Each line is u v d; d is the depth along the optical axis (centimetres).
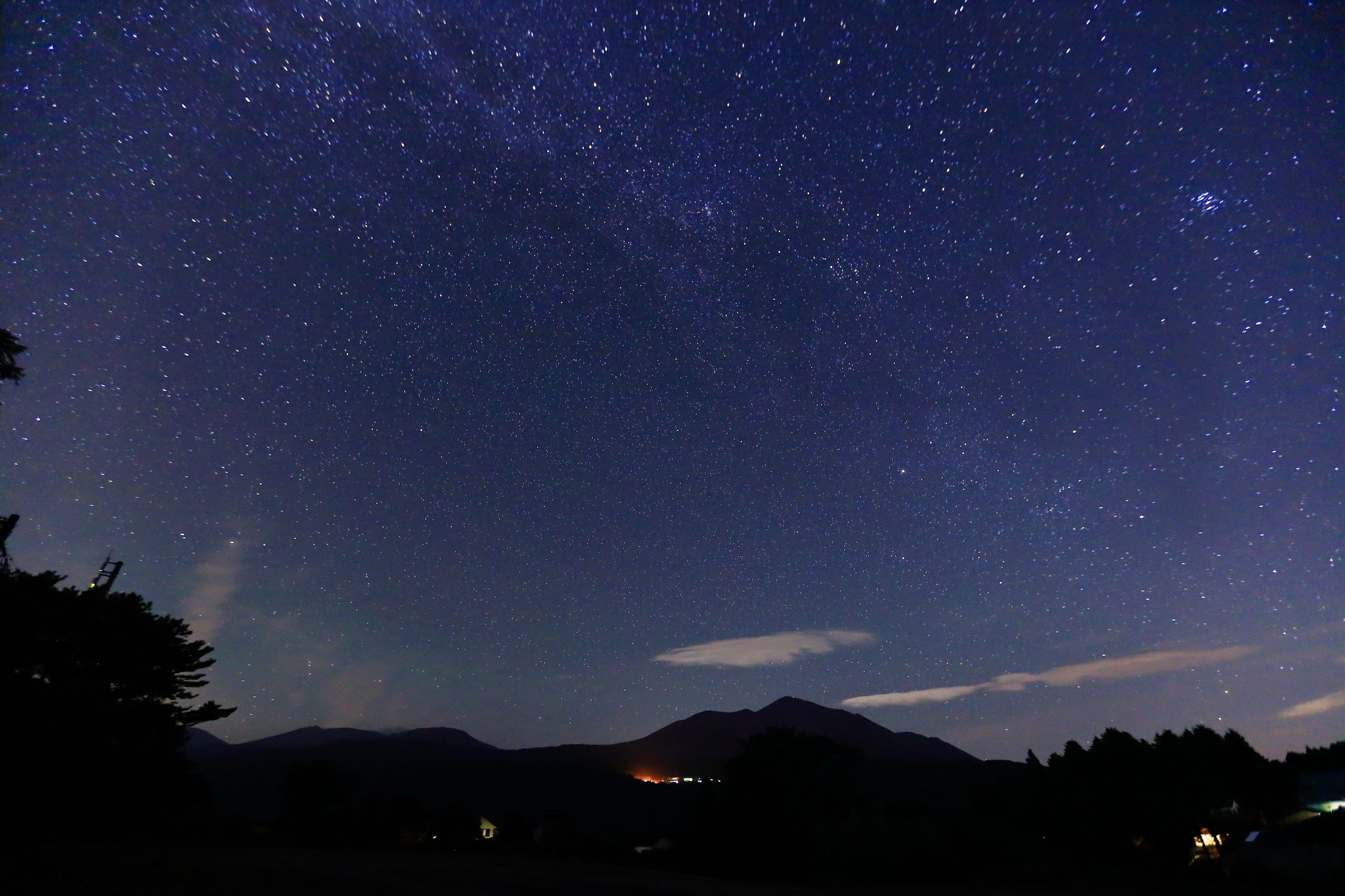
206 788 3108
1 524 1756
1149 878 2119
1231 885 1858
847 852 2736
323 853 3008
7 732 1834
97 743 2098
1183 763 2709
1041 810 2939
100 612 2303
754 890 1900
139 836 2831
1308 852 1828
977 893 2000
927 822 2844
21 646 1898
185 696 2716
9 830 1839
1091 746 2939
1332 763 2586
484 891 1708
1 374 1261
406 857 2962
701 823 3303
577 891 1755
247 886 1600
